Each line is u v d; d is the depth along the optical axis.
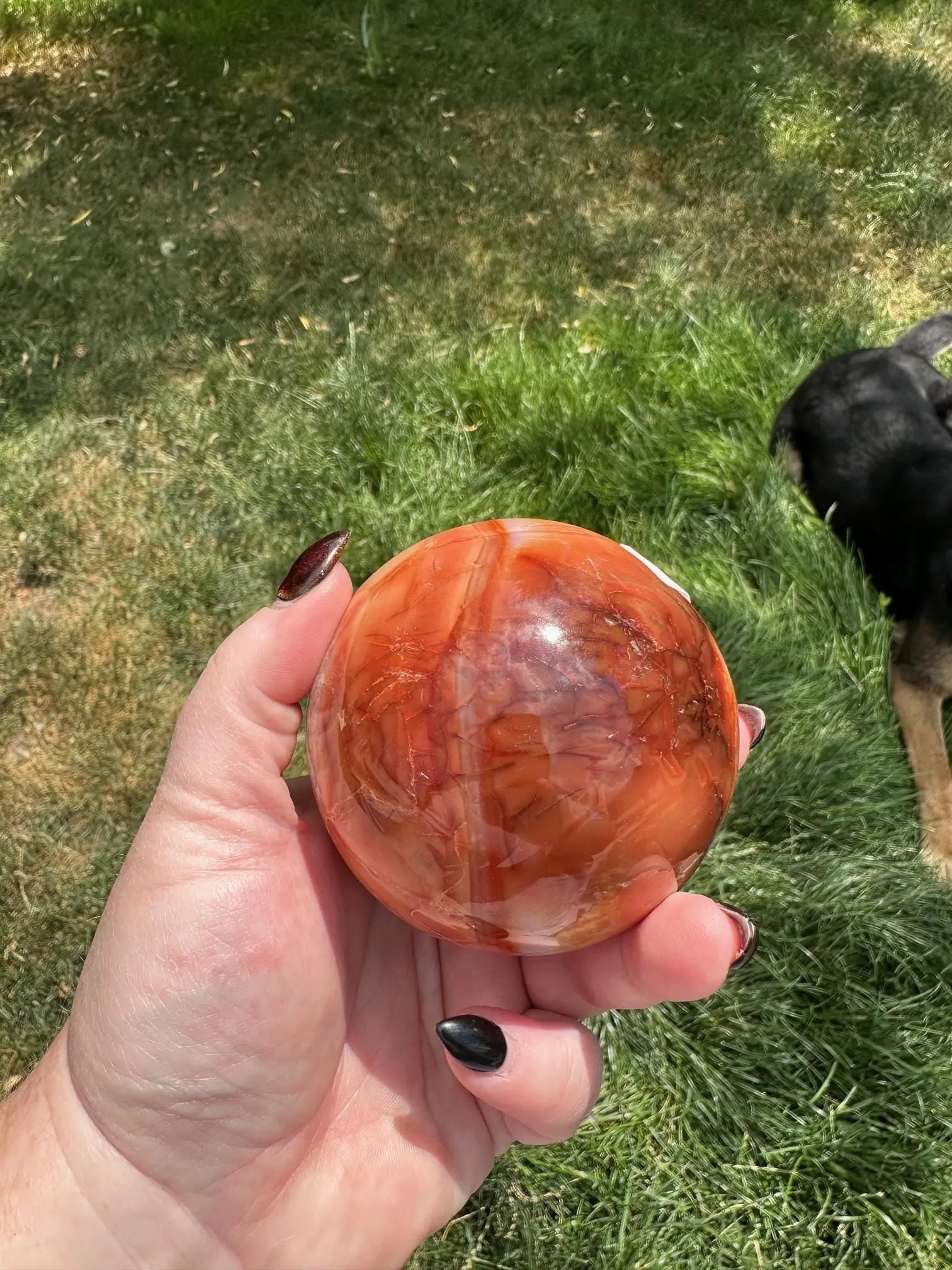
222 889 0.19
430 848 0.15
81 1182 0.18
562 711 0.14
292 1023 0.19
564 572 0.15
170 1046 0.18
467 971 0.21
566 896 0.15
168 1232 0.18
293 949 0.19
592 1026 0.28
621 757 0.14
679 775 0.15
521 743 0.14
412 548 0.17
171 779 0.20
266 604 0.38
